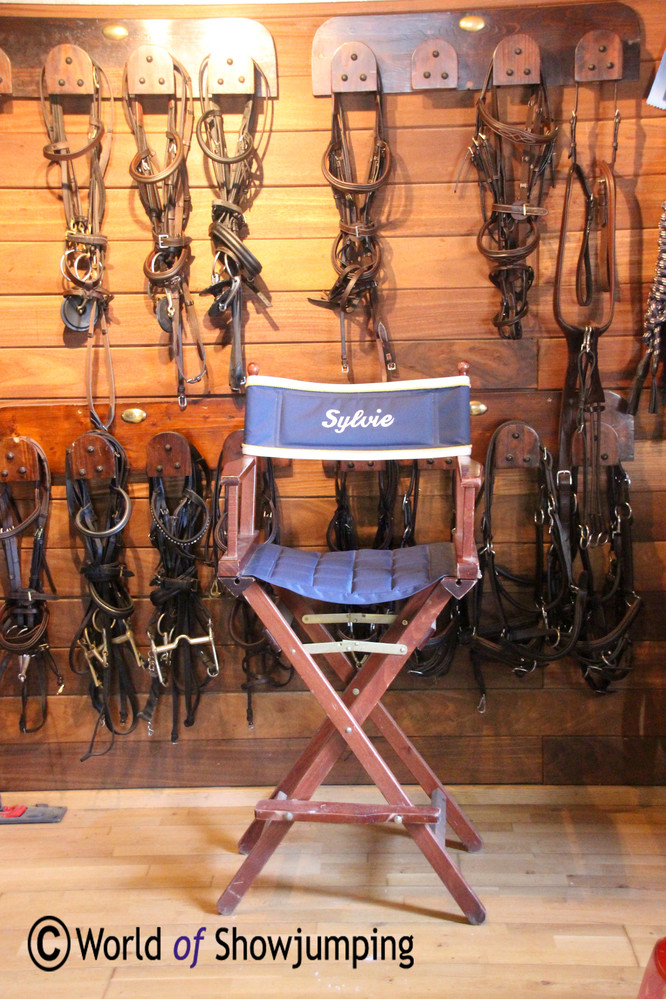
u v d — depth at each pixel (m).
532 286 2.24
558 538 2.21
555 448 2.29
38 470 2.27
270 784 2.46
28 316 2.28
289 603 2.10
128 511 2.20
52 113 2.17
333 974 1.74
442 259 2.24
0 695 2.42
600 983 1.70
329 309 2.26
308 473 2.34
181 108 2.15
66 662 2.41
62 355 2.29
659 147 2.18
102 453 2.22
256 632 2.38
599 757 2.40
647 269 2.22
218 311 2.17
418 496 2.33
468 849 2.13
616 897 1.96
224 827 2.29
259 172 2.21
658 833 2.22
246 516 2.02
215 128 2.14
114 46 2.16
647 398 2.27
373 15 2.14
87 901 1.97
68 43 2.16
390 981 1.72
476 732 2.41
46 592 2.38
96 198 2.19
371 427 1.85
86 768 2.45
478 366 2.26
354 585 1.80
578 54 2.11
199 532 2.26
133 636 2.39
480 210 2.22
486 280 2.25
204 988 1.71
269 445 1.86
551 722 2.40
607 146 2.18
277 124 2.19
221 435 2.30
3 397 2.31
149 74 2.12
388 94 2.18
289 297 2.26
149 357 2.29
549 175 2.20
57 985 1.72
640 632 2.35
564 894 1.97
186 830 2.28
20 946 1.83
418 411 1.84
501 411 2.28
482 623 2.39
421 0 2.13
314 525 2.36
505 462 2.24
